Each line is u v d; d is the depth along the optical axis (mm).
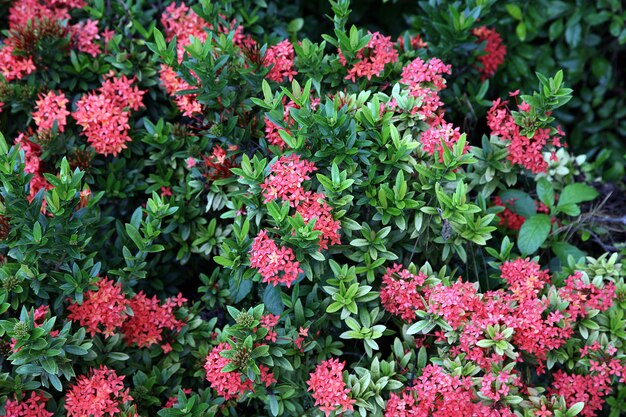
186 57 1171
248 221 1084
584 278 1109
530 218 1184
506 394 1023
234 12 1280
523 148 1146
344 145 1062
